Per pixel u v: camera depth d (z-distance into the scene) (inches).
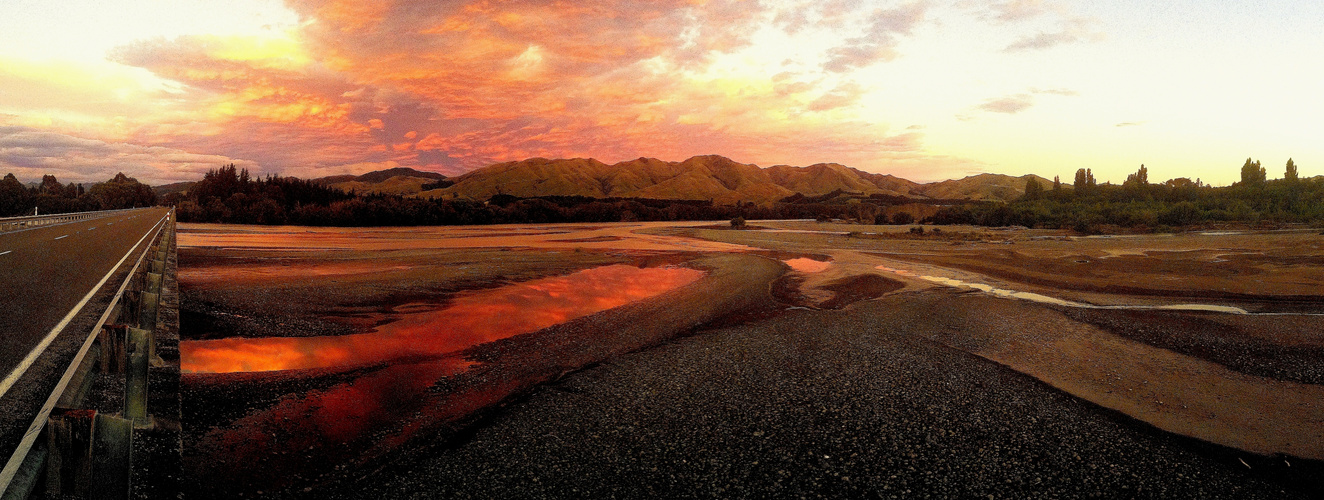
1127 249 1798.7
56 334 284.4
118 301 384.5
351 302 778.8
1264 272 1206.3
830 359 539.5
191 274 976.9
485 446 343.3
